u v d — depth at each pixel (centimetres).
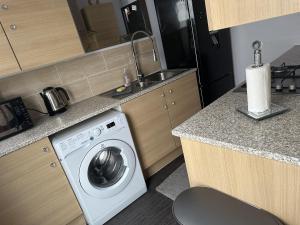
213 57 282
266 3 69
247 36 317
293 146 78
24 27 170
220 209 88
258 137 88
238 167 93
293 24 278
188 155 112
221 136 95
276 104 110
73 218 181
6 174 148
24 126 174
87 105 214
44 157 161
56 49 185
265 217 81
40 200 163
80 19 261
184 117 255
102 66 248
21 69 173
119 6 304
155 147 233
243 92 138
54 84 220
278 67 164
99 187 185
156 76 281
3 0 160
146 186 219
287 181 80
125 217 194
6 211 150
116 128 188
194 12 245
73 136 167
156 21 295
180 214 89
